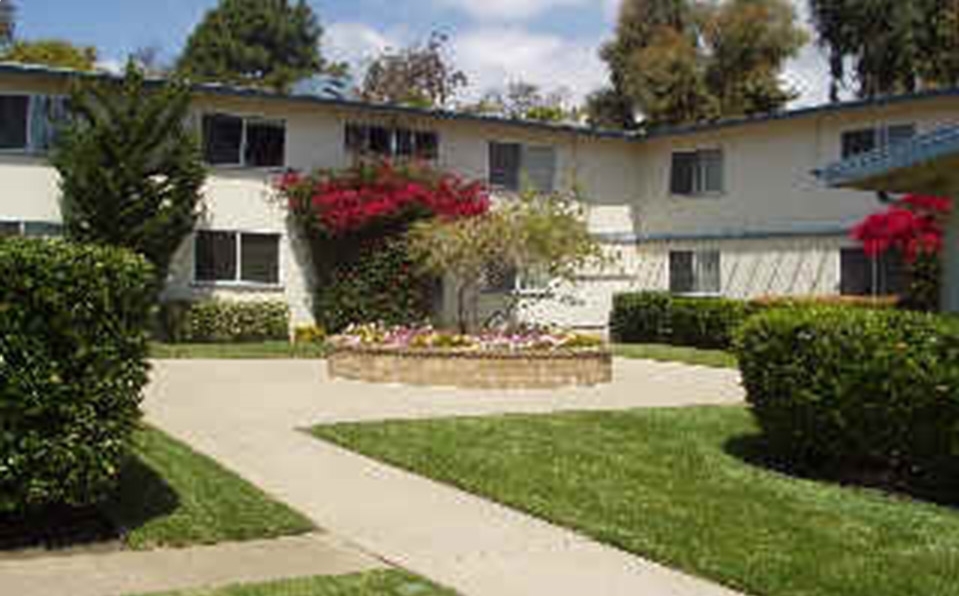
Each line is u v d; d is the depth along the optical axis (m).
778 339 9.81
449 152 27.67
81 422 7.14
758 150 27.38
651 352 23.05
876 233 22.09
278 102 25.66
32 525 7.59
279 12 62.38
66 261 7.11
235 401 13.84
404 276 25.22
